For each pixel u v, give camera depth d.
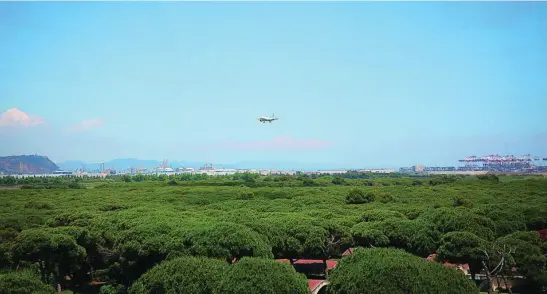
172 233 43.59
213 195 103.06
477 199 85.81
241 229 41.84
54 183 179.12
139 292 31.67
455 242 39.84
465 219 46.12
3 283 29.81
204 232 41.59
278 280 29.50
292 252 47.75
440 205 75.12
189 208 78.75
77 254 44.84
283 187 126.25
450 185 125.94
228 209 76.69
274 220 52.56
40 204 83.12
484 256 37.84
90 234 48.09
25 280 31.02
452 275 28.23
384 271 27.53
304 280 31.25
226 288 29.30
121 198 100.50
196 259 33.25
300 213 63.72
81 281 50.09
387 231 47.69
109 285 43.91
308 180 140.38
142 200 97.19
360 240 48.22
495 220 53.31
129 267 42.97
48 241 42.53
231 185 140.00
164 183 146.75
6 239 51.91
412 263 28.38
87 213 60.16
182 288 30.58
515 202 78.38
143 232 44.00
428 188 114.81
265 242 44.69
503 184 123.50
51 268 44.84
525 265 38.62
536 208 61.78
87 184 184.62
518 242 40.19
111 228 51.47
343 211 69.00
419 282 26.72
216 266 32.22
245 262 30.94
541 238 47.25
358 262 30.89
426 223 48.47
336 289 29.92
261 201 86.06
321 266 52.47
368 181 149.88
